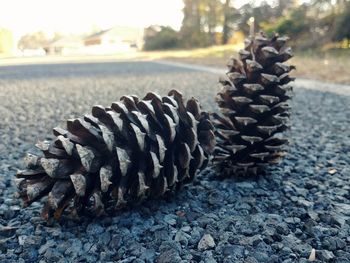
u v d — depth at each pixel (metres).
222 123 0.19
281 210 0.17
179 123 0.16
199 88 0.74
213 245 0.14
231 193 0.18
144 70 1.33
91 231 0.15
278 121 0.18
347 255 0.13
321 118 0.42
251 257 0.13
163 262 0.13
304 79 0.86
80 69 1.49
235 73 0.18
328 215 0.16
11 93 0.74
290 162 0.24
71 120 0.14
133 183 0.15
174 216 0.16
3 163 0.26
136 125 0.15
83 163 0.13
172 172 0.15
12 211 0.17
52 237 0.14
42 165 0.13
